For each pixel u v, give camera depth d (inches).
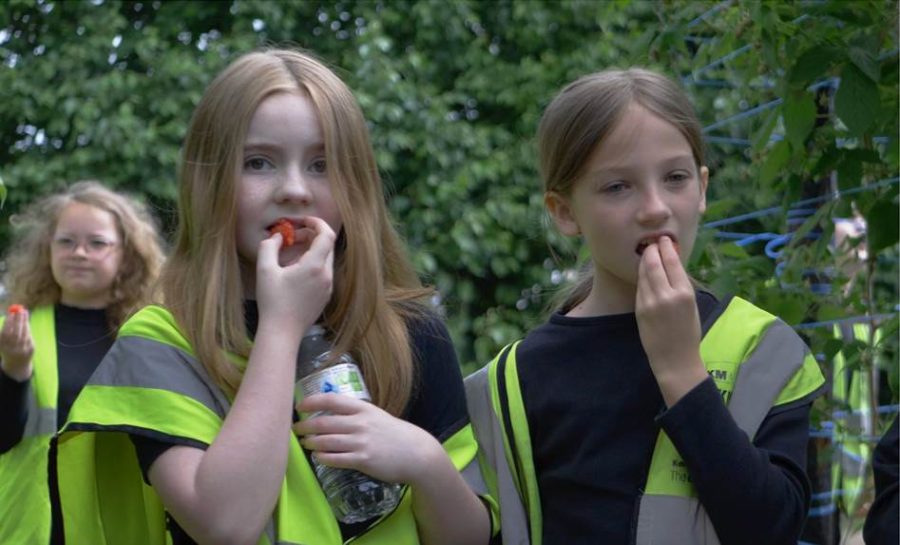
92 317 169.2
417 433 83.4
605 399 88.8
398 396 86.9
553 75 363.9
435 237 349.1
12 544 148.9
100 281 168.6
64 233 168.6
